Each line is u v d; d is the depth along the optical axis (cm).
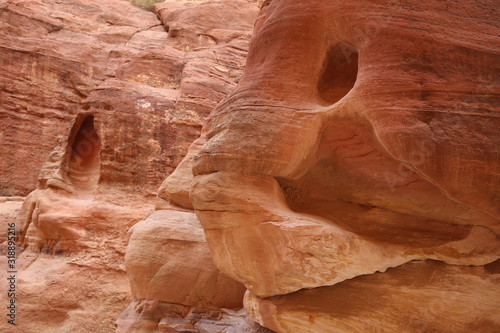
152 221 728
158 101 1137
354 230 471
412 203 470
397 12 424
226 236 472
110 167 1054
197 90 1200
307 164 466
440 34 413
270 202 448
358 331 450
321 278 442
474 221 442
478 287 439
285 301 482
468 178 380
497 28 419
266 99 461
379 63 415
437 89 396
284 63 471
